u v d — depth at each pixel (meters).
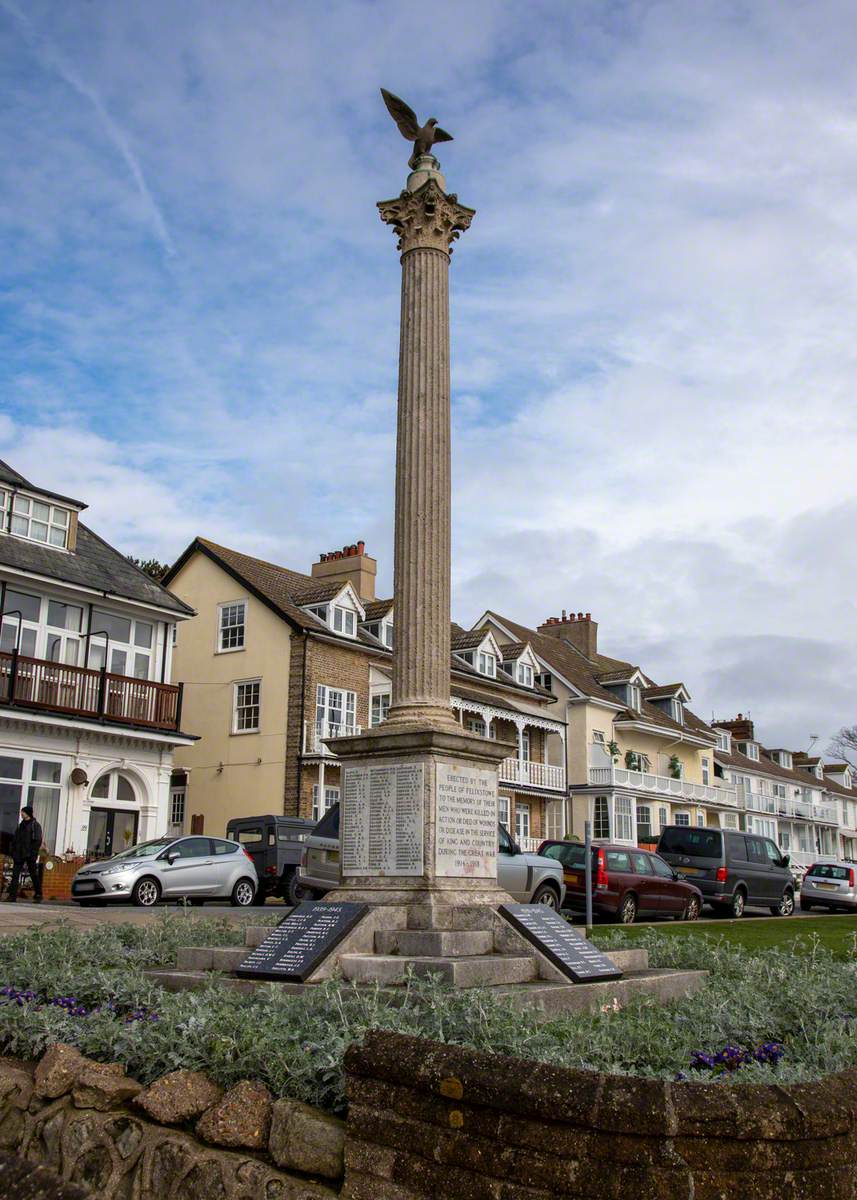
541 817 40.88
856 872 30.58
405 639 9.26
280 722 31.06
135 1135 4.79
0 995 6.76
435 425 9.68
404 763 8.68
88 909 18.03
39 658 25.72
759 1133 3.59
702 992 7.30
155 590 29.17
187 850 21.48
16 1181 4.95
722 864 24.19
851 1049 5.33
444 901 8.23
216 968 8.02
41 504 27.25
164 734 27.34
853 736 79.31
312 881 16.70
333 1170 4.29
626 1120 3.65
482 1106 3.94
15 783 24.34
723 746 60.59
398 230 10.36
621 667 53.34
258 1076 4.86
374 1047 4.27
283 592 33.81
